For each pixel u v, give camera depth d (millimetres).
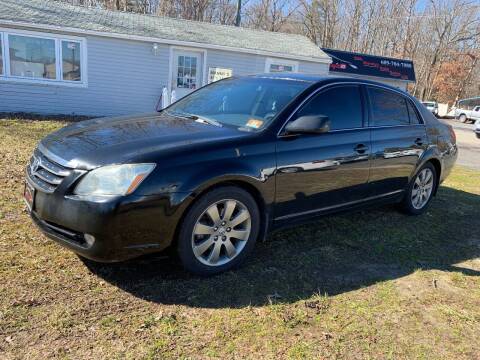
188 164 3041
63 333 2527
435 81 54125
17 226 3883
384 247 4242
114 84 13992
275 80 4281
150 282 3162
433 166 5426
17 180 5328
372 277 3588
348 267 3734
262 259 3723
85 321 2652
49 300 2822
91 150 3025
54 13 13664
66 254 3436
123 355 2395
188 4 34875
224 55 15359
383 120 4625
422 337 2828
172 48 14461
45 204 2977
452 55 53938
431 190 5512
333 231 4543
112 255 2867
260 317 2859
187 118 3990
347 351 2613
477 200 6527
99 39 13383
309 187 3799
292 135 3650
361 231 4625
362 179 4316
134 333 2590
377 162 4430
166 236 3002
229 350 2520
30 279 3033
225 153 3236
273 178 3482
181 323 2725
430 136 5254
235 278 3346
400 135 4750
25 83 12797
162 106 13914
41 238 3678
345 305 3111
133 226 2854
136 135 3299
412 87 53562
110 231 2791
